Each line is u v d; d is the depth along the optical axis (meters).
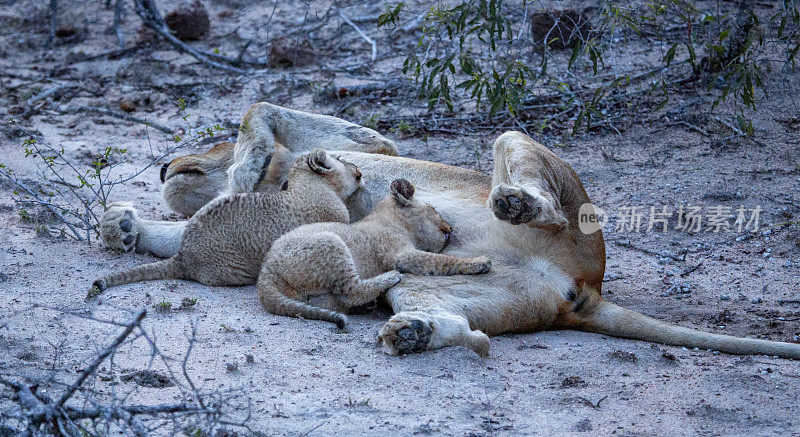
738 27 17.69
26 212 12.28
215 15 28.00
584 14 20.53
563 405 7.09
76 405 6.45
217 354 7.93
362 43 24.03
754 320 9.91
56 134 17.69
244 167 11.34
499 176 10.39
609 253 12.57
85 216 12.45
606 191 14.62
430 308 8.62
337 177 10.22
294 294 9.15
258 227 9.91
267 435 6.19
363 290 8.98
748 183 14.45
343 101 19.45
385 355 8.14
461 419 6.73
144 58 23.59
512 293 9.20
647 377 7.88
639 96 18.59
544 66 14.27
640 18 14.95
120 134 18.00
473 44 21.33
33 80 21.67
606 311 9.47
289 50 22.67
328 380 7.45
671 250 12.55
